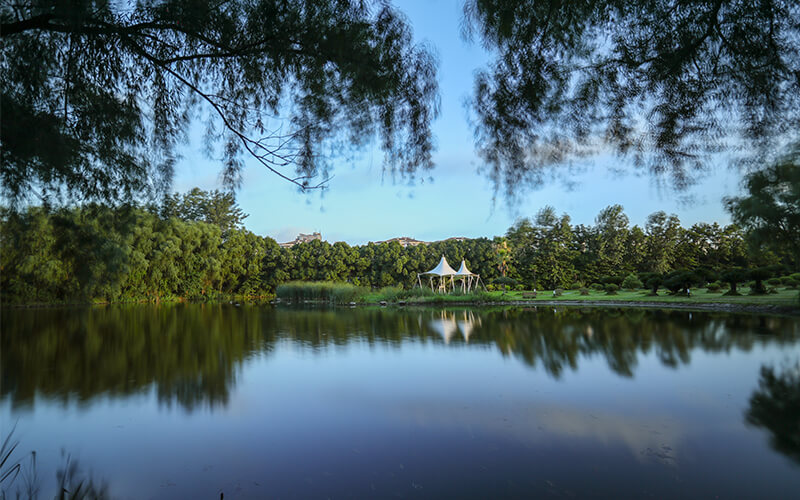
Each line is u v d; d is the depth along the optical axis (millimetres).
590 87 2217
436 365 7836
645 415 4891
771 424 4535
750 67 2051
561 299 31234
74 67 2449
